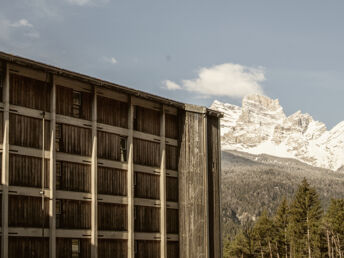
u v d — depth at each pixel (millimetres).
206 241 71500
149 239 66938
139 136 67500
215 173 74500
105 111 63688
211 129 75000
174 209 70750
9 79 54688
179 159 72062
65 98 59500
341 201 162750
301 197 156500
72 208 58562
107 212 62219
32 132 55875
